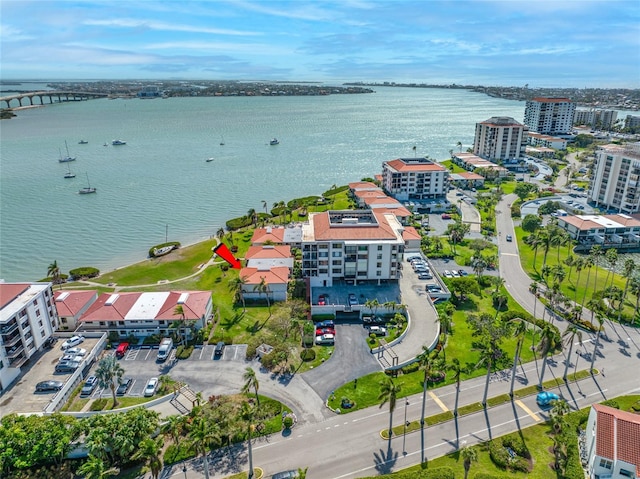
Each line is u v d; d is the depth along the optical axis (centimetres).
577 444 7250
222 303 12012
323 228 12731
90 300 11412
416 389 8769
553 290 11394
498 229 17538
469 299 12162
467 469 6406
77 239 17362
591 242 16125
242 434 7612
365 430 7756
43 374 8975
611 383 8900
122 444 6688
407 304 11631
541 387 8800
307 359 9569
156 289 13038
